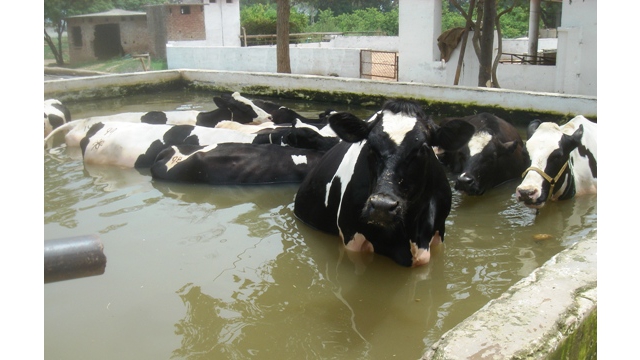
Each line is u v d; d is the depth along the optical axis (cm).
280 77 1411
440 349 277
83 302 431
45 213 615
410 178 441
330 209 548
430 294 444
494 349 276
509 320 300
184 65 2484
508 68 1586
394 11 4538
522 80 1566
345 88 1295
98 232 562
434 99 1155
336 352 366
